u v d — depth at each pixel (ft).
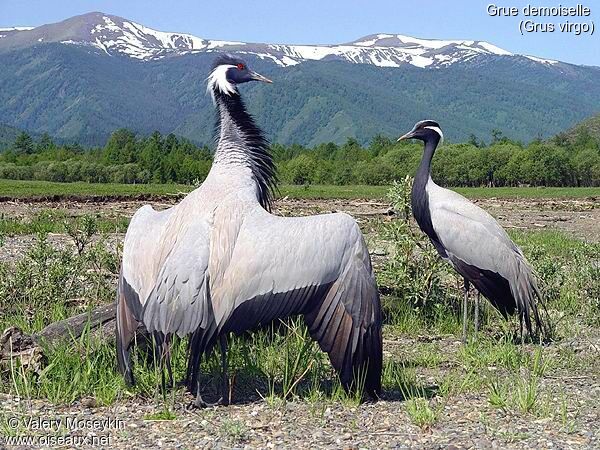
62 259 13.85
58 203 44.62
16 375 9.34
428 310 13.55
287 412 8.77
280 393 9.36
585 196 66.80
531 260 15.89
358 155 124.16
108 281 14.52
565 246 22.76
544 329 12.46
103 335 10.22
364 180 100.48
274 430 8.27
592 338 12.41
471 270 12.54
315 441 8.00
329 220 8.70
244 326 8.54
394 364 10.52
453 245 12.63
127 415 8.66
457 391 9.54
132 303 8.79
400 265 13.71
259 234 8.63
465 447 7.84
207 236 8.63
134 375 9.45
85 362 9.64
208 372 9.83
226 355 9.25
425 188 13.05
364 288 8.69
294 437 8.09
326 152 135.03
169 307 8.45
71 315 12.03
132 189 63.46
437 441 7.99
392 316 13.25
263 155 9.55
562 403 9.06
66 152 117.39
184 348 9.86
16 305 12.34
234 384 9.46
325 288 8.58
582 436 8.14
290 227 8.66
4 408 8.72
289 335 9.99
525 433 8.18
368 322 8.72
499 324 13.35
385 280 13.84
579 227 33.27
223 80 9.44
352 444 7.91
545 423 8.49
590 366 10.79
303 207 44.73
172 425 8.38
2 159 116.47
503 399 9.15
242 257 8.54
